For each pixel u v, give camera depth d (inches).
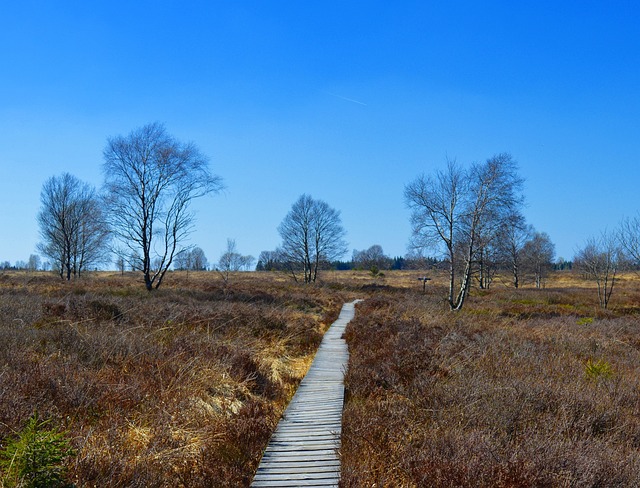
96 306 609.0
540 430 266.4
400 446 248.1
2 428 221.6
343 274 3408.0
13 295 818.8
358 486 207.8
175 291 1160.2
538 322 902.4
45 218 1926.7
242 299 1051.9
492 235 1093.8
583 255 1454.2
